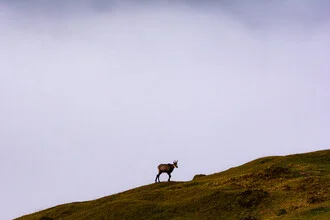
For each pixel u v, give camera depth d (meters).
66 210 141.25
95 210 127.50
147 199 132.00
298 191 120.50
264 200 119.00
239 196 120.44
